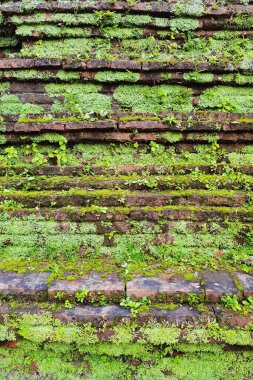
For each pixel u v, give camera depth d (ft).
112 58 10.19
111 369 7.43
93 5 10.48
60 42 10.66
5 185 9.29
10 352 7.48
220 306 7.30
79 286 7.52
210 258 8.62
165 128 9.80
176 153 10.03
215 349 7.23
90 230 8.63
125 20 10.61
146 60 10.13
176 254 8.63
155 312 7.15
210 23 10.69
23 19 10.50
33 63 10.19
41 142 9.93
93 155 10.01
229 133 9.84
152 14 10.64
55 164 9.97
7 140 9.91
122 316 7.09
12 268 8.24
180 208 8.63
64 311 7.22
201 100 10.29
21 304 7.38
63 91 10.34
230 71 10.09
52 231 8.64
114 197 8.82
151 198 8.84
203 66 10.07
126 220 8.63
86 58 10.16
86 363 7.48
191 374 7.36
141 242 8.67
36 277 7.89
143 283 7.64
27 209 8.68
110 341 7.10
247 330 7.00
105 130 9.86
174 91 10.28
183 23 10.66
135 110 10.29
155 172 9.68
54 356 7.49
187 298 7.37
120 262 8.49
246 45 10.68
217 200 8.87
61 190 9.27
